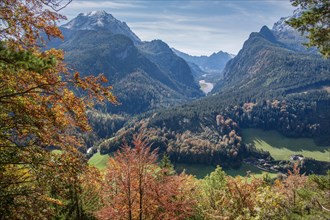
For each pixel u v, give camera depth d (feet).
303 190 47.50
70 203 60.44
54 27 33.24
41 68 19.84
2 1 29.14
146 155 55.52
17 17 30.32
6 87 29.84
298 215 47.50
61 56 31.68
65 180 33.99
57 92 31.53
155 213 56.49
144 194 54.39
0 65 20.18
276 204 56.44
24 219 29.63
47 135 32.73
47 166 32.58
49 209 32.76
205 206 72.28
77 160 34.50
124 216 54.19
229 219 62.54
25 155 31.68
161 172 58.44
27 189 31.60
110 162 54.70
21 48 29.99
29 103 31.63
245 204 63.77
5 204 29.04
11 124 30.73
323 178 42.34
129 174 53.31
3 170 31.19
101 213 54.60
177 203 56.95
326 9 35.88
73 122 34.40
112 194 55.06
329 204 43.04
